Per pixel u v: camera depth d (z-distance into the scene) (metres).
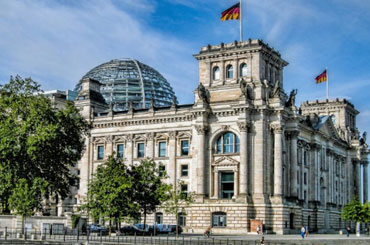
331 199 181.50
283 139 145.38
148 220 152.12
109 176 113.31
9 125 105.50
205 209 140.00
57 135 106.62
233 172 142.62
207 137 145.50
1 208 120.50
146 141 157.38
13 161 105.31
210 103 146.00
